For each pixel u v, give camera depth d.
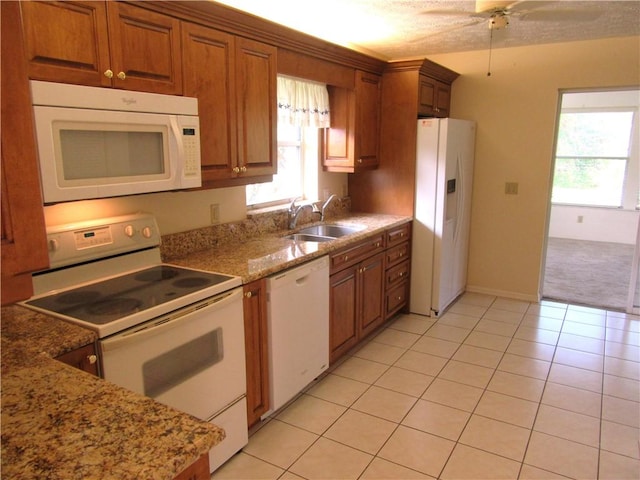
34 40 1.57
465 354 3.36
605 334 3.71
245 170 2.61
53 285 1.96
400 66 3.83
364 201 4.27
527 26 3.36
